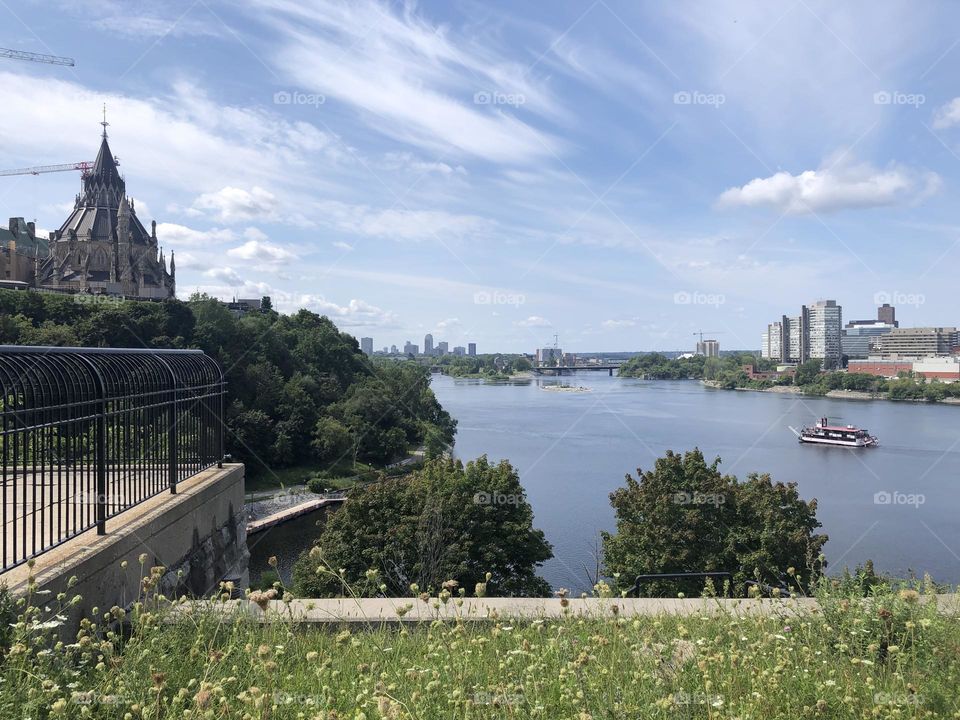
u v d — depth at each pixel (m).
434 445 101.19
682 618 7.95
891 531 58.62
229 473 13.62
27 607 6.17
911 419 150.38
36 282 137.50
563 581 42.47
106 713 5.29
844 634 7.05
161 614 7.18
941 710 5.61
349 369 125.12
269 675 5.70
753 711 5.35
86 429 9.71
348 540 28.22
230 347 103.62
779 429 131.00
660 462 30.77
